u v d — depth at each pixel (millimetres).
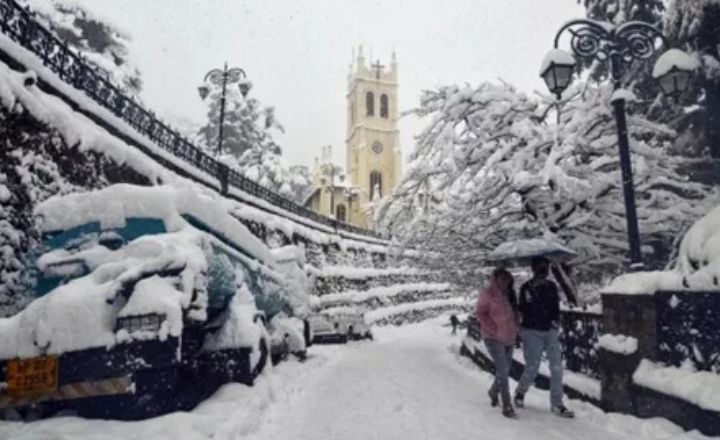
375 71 87938
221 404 5629
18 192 7680
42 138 8406
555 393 6145
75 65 10062
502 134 12180
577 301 11125
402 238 14609
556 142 10391
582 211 11297
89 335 4910
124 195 6398
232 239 8023
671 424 4887
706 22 13828
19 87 7910
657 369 5285
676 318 5227
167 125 13844
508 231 12578
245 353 6809
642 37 8156
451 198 13195
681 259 5543
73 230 6375
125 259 5488
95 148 9844
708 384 4539
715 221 5359
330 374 10328
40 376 4855
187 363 6570
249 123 50906
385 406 6789
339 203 66438
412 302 41094
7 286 7066
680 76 8086
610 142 10812
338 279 30188
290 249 13570
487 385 8836
